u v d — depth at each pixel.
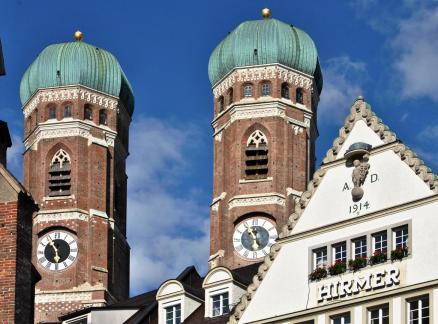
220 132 149.62
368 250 73.31
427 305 70.81
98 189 151.75
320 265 74.94
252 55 150.62
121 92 157.75
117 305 95.31
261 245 142.75
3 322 55.78
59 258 147.88
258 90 149.62
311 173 149.38
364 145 74.56
